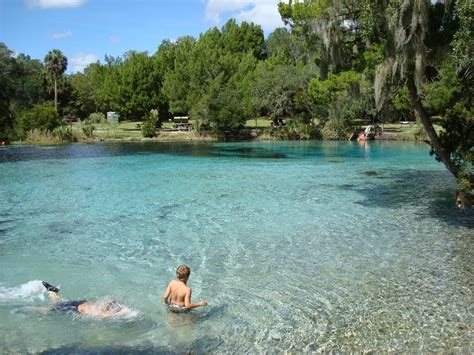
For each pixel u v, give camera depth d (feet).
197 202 63.00
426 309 28.94
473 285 32.76
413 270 36.01
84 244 43.83
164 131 202.39
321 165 104.88
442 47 50.06
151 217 54.44
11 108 215.51
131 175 90.17
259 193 69.56
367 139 175.94
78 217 54.54
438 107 58.49
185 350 24.53
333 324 27.22
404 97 64.95
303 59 233.96
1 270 36.78
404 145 157.28
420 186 74.79
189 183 79.77
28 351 24.48
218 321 27.84
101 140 186.29
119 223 51.72
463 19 42.63
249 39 327.67
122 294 32.12
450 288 32.30
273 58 241.35
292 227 49.37
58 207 60.18
